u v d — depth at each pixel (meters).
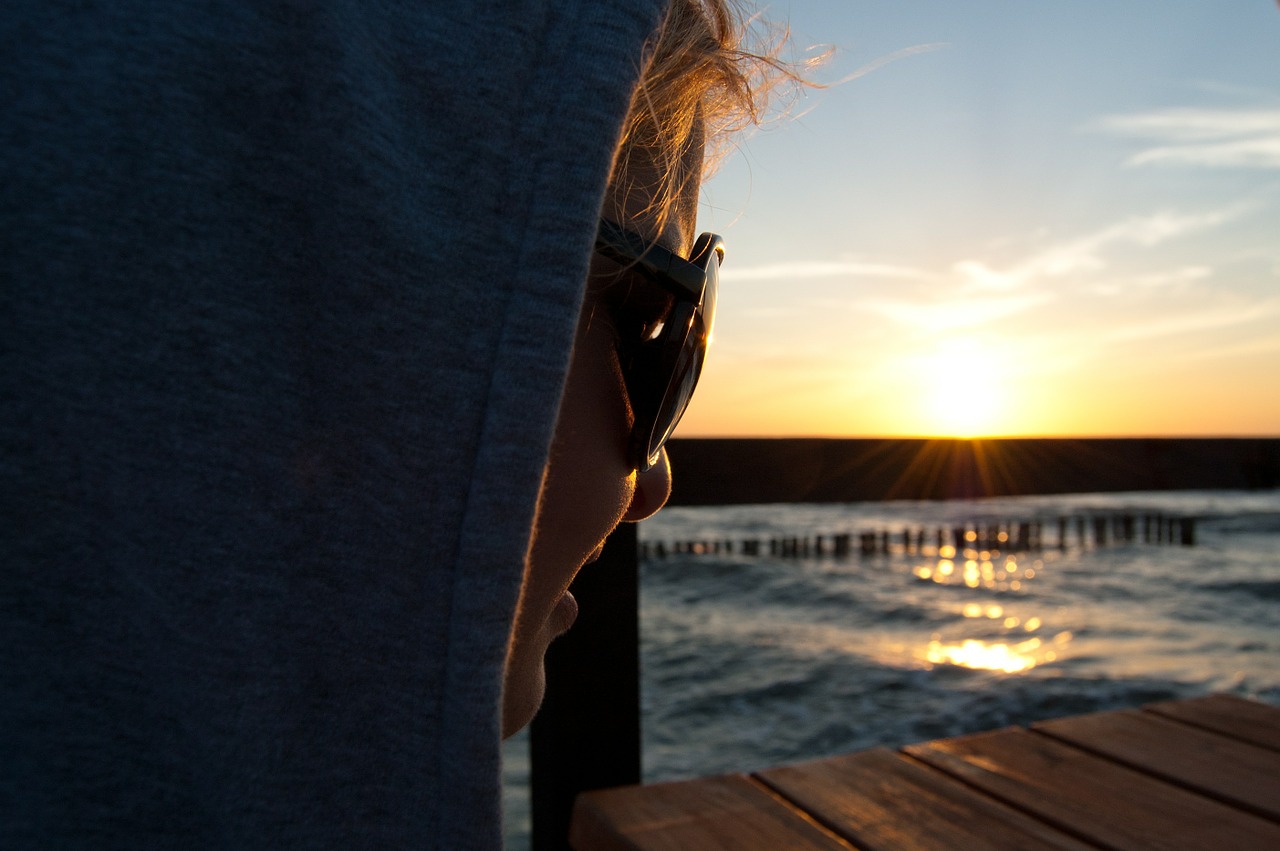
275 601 0.32
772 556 20.69
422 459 0.33
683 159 0.48
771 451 2.13
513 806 4.08
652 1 0.36
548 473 0.41
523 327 0.33
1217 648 9.14
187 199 0.31
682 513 30.08
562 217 0.33
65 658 0.32
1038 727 1.74
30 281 0.30
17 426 0.31
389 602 0.33
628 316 0.46
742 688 7.71
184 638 0.32
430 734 0.33
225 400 0.31
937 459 2.35
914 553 21.09
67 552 0.32
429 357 0.33
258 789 0.33
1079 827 1.30
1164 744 1.63
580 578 1.69
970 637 10.55
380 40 0.34
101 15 0.31
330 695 0.33
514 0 0.35
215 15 0.31
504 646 0.33
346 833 0.33
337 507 0.33
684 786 1.48
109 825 0.33
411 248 0.33
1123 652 8.98
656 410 0.46
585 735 1.67
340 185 0.32
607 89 0.34
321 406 0.32
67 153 0.30
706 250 0.53
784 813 1.37
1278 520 26.58
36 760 0.33
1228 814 1.34
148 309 0.31
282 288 0.32
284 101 0.32
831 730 6.12
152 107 0.30
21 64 0.30
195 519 0.32
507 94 0.34
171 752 0.33
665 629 11.52
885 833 1.29
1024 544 21.53
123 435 0.31
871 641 10.39
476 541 0.32
